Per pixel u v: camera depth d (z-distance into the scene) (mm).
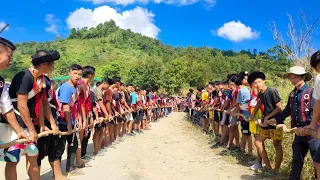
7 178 3469
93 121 6402
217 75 66500
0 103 3064
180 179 5094
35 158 3756
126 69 53562
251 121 5719
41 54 3557
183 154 7445
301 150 4141
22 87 3408
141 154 7316
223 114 7992
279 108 4969
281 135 5148
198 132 11953
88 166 5828
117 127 8922
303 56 8492
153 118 18203
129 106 10602
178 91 48469
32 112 3734
